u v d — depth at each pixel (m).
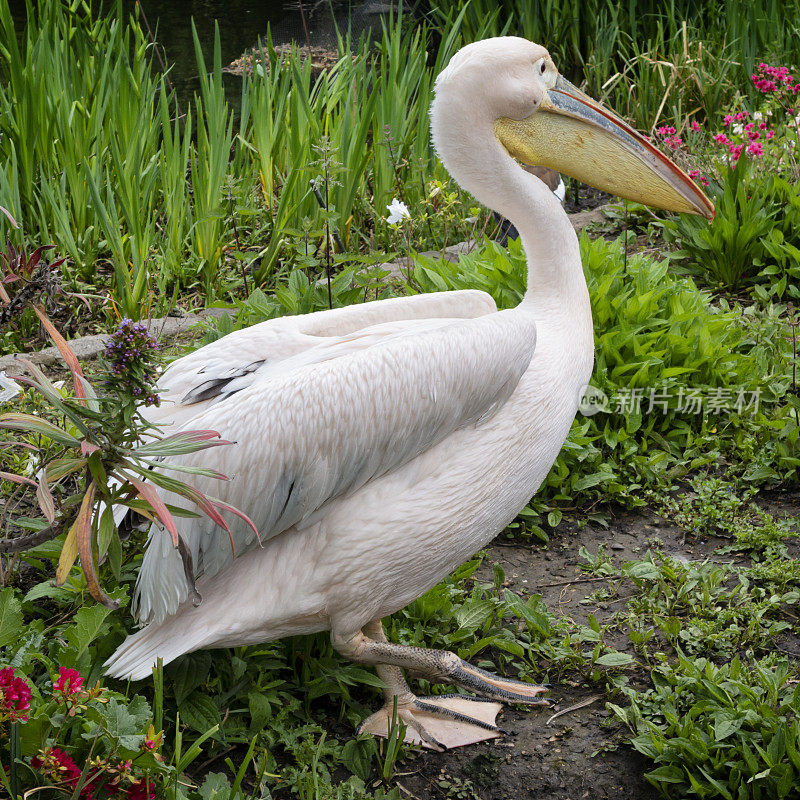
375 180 5.77
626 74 8.02
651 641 3.04
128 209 4.80
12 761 2.11
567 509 3.66
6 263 2.28
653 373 3.95
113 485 2.42
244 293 4.99
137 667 2.44
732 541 3.49
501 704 2.81
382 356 2.41
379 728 2.69
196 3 9.82
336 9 9.27
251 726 2.59
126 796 2.16
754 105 7.12
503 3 8.16
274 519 2.43
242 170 5.91
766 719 2.56
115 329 4.59
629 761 2.63
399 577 2.56
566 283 2.86
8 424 1.81
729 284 5.11
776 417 3.94
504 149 2.92
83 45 5.93
